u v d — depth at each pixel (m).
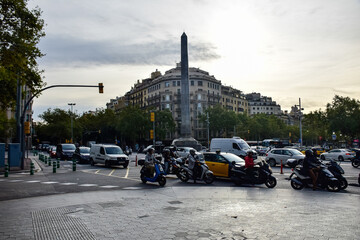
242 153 29.11
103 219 7.90
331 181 12.51
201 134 91.94
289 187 14.12
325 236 6.32
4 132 62.91
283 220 7.66
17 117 25.67
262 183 14.05
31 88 20.22
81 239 6.29
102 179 17.59
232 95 114.88
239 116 100.00
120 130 76.31
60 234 6.64
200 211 8.75
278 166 26.81
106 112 89.19
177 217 8.05
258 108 160.12
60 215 8.40
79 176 19.28
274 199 10.66
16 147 25.42
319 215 8.18
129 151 50.94
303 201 10.25
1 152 24.81
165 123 78.94
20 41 16.89
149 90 101.56
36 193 12.73
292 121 186.50
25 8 17.52
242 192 12.24
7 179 17.89
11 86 26.36
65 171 22.95
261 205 9.58
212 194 11.77
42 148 76.50
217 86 101.31
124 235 6.51
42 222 7.66
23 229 7.04
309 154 13.05
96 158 27.69
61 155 38.28
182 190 12.80
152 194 11.84
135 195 11.64
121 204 9.87
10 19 17.33
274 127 105.69
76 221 7.72
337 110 61.75
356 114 59.75
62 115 87.06
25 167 25.66
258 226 7.12
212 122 87.50
